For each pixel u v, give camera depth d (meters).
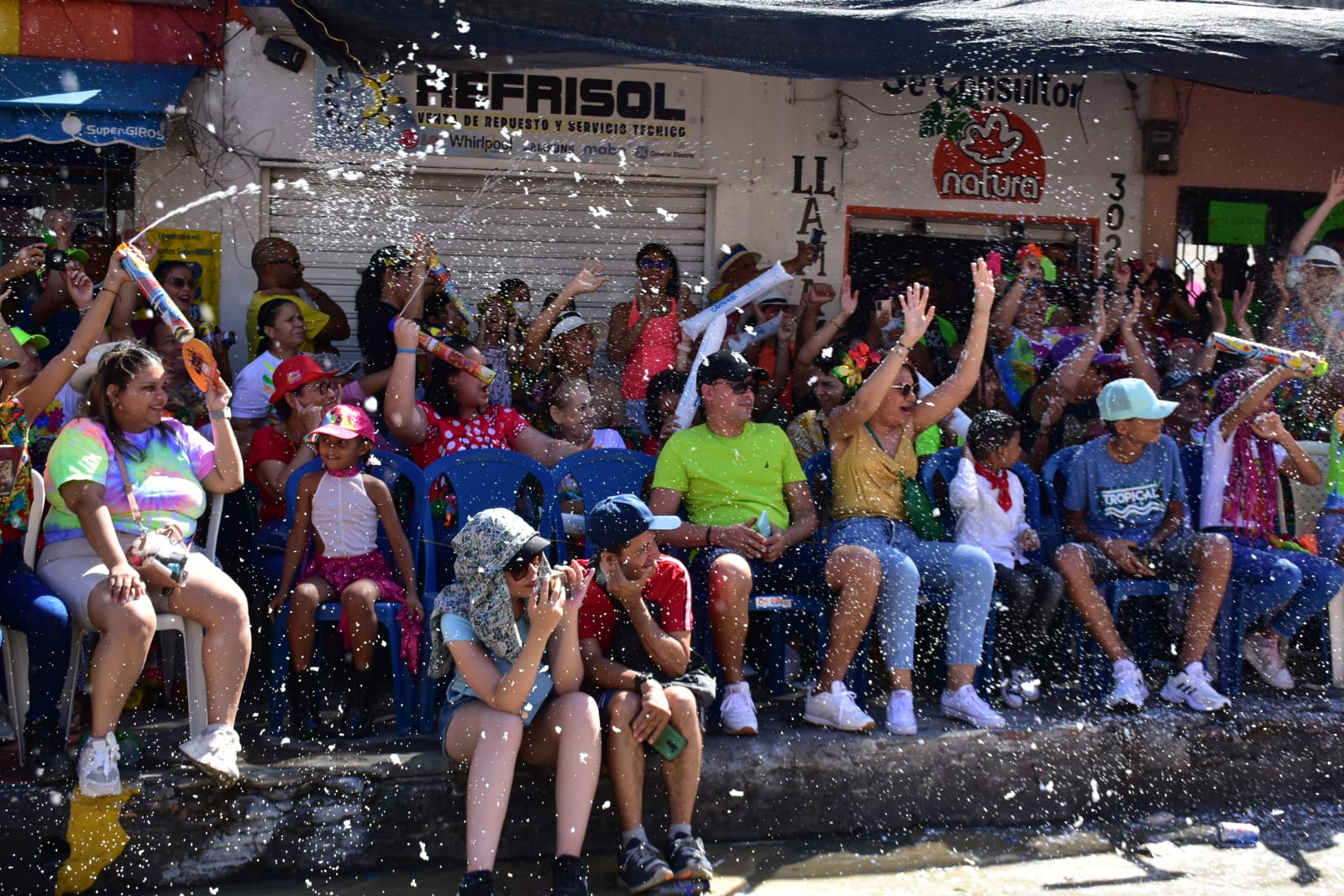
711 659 5.16
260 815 4.42
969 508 5.65
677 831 4.46
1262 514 6.01
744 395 5.42
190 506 4.69
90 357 5.05
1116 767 5.28
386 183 7.46
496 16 5.77
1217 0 7.43
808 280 8.02
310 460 5.14
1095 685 5.61
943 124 8.14
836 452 5.74
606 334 7.17
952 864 4.73
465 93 7.47
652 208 7.82
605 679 4.50
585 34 5.83
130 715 5.05
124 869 4.29
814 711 5.14
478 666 4.28
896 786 5.01
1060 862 4.79
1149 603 6.01
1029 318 7.27
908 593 5.16
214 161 7.20
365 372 6.38
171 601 4.44
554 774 4.61
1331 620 5.94
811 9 6.05
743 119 7.86
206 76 7.18
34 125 6.46
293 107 7.27
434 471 5.32
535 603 4.16
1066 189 8.33
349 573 5.02
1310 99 6.56
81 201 7.27
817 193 8.00
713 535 5.24
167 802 4.33
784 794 4.88
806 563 5.33
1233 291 8.52
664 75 7.70
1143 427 5.80
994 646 5.50
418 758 4.61
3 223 7.14
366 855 4.52
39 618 4.29
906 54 6.04
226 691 4.45
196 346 4.67
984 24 6.12
